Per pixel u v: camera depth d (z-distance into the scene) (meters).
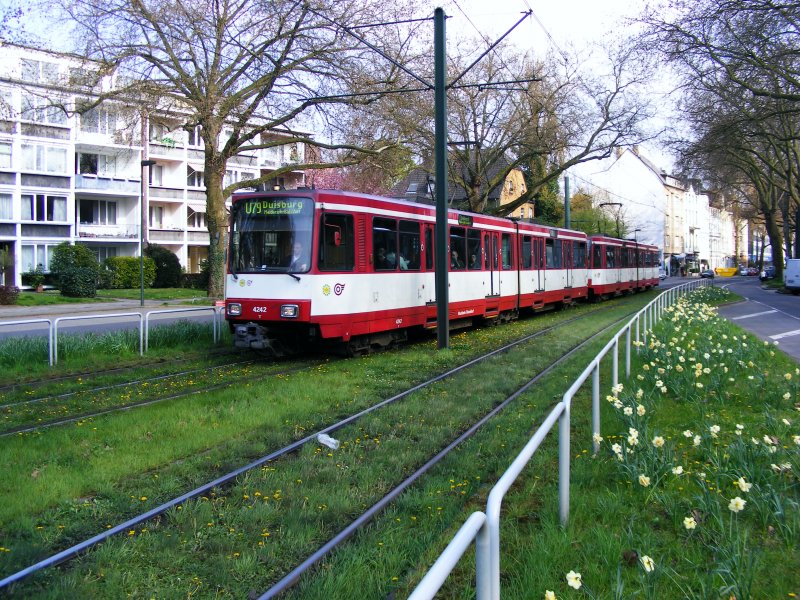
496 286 19.50
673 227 92.38
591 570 3.98
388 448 7.05
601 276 32.03
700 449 6.18
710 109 27.28
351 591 3.98
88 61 20.41
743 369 10.32
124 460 6.55
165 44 20.36
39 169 40.94
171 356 13.92
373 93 19.91
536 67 29.81
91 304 30.73
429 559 4.30
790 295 42.72
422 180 52.62
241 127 22.70
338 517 5.21
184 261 50.62
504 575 4.04
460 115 29.95
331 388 10.27
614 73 28.98
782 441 6.42
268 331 13.02
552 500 5.12
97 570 4.33
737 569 3.75
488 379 11.03
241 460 6.70
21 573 4.18
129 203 47.06
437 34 14.80
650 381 9.23
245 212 13.16
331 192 12.91
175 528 5.00
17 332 18.77
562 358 13.34
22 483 5.86
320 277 12.55
